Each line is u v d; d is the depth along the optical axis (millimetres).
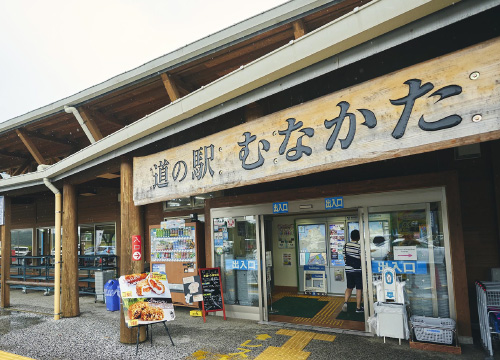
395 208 5227
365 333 5148
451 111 2656
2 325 6688
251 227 6547
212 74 7590
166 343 5164
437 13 2693
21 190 8281
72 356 4812
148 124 4770
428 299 4969
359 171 6230
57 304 7023
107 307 7789
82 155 5938
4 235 8516
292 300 7570
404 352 4398
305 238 8484
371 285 5234
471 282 5305
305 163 3447
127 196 5625
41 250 12469
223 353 4652
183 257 7238
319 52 3154
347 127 3193
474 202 5375
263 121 3822
